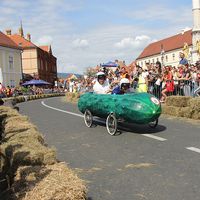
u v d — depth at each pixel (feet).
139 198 18.06
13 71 198.08
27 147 19.62
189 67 59.93
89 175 22.13
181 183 19.86
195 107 42.68
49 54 294.66
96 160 25.61
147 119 33.37
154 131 35.50
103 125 40.81
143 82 57.93
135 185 19.93
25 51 244.83
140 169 22.80
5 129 26.63
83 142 32.22
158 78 58.49
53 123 45.70
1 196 15.26
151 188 19.34
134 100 33.76
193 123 40.06
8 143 20.88
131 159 25.29
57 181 14.33
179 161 24.13
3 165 17.56
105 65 88.58
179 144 29.12
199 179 20.39
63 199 13.30
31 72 245.04
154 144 29.60
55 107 73.51
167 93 55.93
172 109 46.57
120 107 34.09
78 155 27.40
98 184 20.40
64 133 37.40
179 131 35.04
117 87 38.17
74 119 48.34
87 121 40.50
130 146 29.37
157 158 25.17
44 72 269.03
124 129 37.14
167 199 17.74
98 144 30.94
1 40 192.95
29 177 15.29
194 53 229.04
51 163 18.39
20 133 23.38
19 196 13.82
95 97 38.19
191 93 53.21
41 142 23.27
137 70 65.77
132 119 33.91
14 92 133.90
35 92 161.58
